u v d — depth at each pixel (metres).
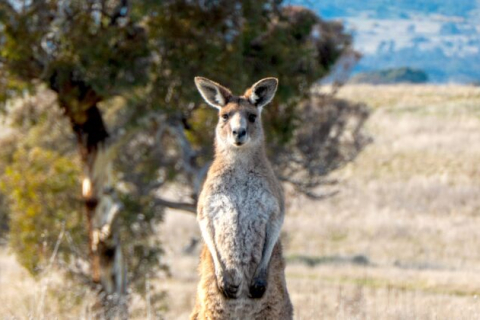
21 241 56.53
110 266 53.62
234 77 50.53
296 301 45.59
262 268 22.70
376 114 137.62
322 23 69.25
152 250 58.91
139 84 48.09
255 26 51.53
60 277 57.66
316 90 72.81
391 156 120.25
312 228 95.25
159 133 62.78
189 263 78.50
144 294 55.28
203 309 23.39
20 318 32.81
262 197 23.03
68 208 58.31
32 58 49.44
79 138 53.25
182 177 74.00
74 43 46.75
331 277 66.69
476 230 92.25
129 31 48.59
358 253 85.44
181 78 49.44
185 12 49.06
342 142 80.25
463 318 30.19
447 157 119.25
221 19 50.00
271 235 23.03
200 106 54.03
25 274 58.12
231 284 22.78
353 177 113.62
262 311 23.17
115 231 53.81
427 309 33.78
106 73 47.22
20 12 47.38
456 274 65.31
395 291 50.62
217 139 24.11
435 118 135.62
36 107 62.31
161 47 49.56
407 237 91.44
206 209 23.22
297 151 78.94
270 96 24.91
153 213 58.44
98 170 53.44
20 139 70.75
